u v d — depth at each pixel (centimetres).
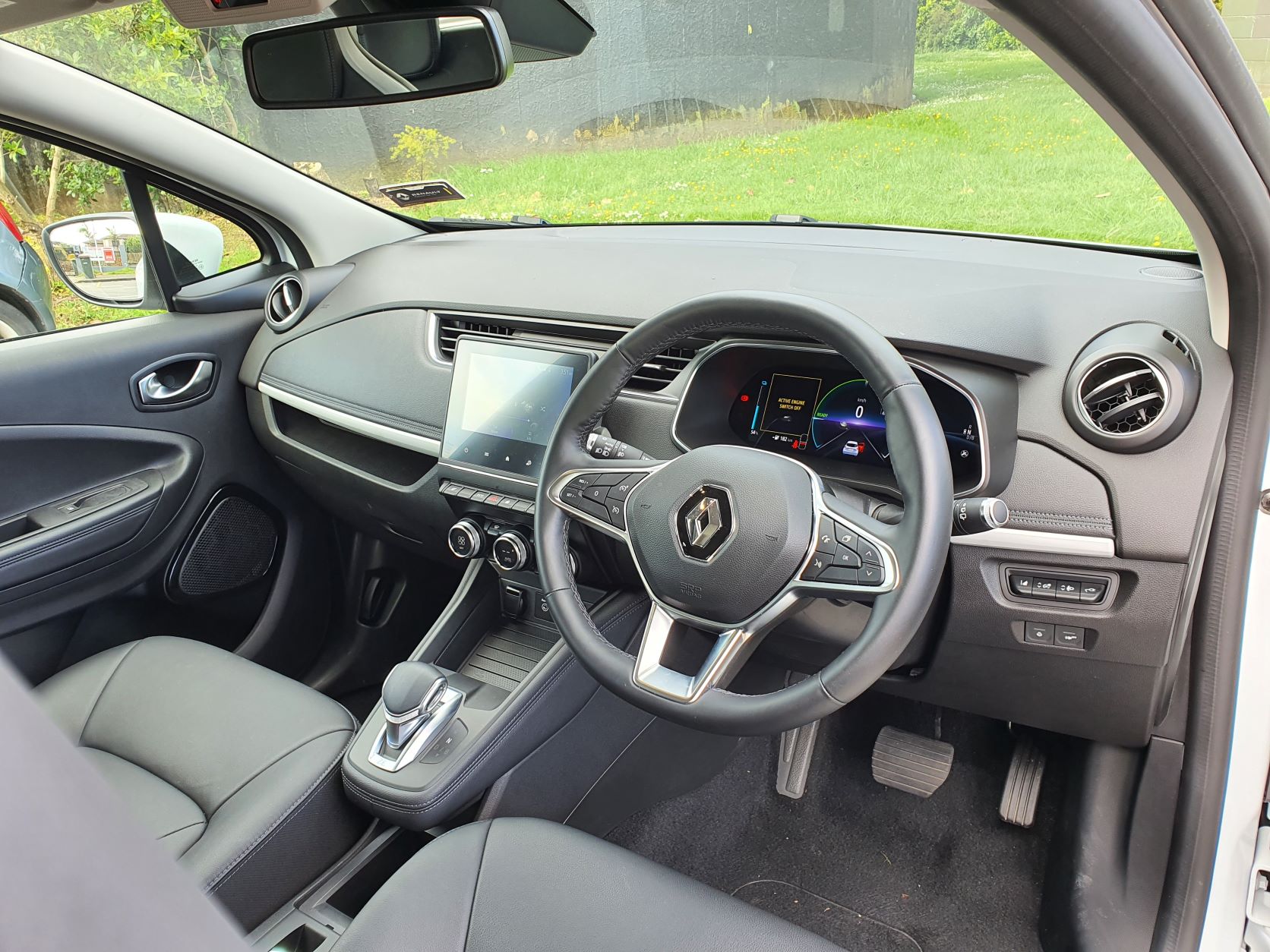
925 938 151
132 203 178
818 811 173
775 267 142
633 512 109
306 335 179
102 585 169
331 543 209
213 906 29
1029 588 119
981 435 113
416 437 158
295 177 192
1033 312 117
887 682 142
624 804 160
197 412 183
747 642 100
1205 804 127
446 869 96
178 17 82
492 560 149
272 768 121
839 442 125
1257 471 111
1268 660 120
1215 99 72
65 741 26
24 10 88
